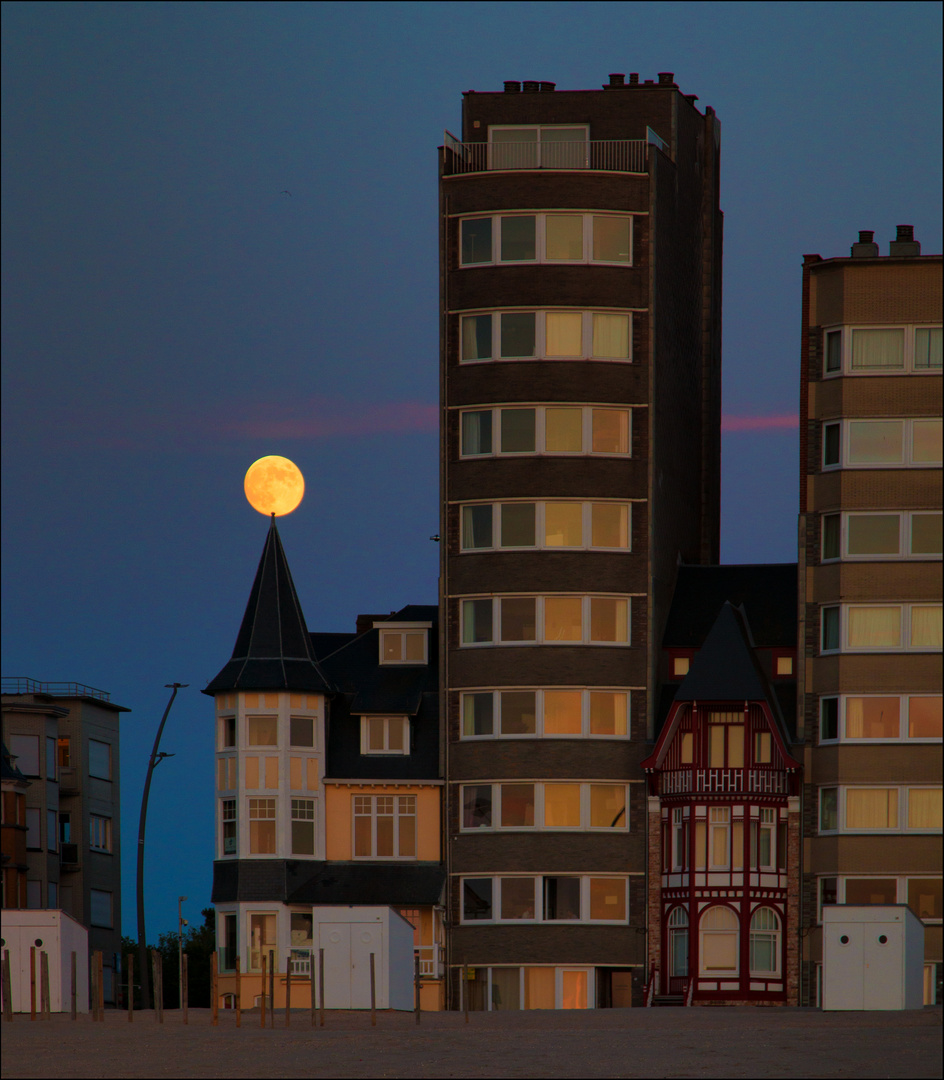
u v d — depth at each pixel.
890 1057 170.00
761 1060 169.75
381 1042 187.38
